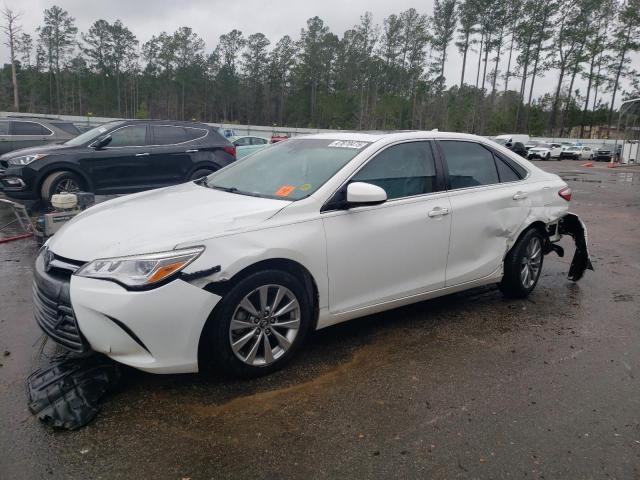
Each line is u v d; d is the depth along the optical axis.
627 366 3.68
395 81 80.88
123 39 82.38
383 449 2.65
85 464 2.48
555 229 5.35
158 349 2.88
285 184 3.79
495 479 2.45
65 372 3.17
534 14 70.06
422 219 3.98
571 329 4.35
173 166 9.59
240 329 3.16
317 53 85.44
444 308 4.78
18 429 2.71
